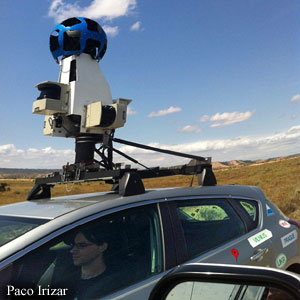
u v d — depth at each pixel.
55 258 2.11
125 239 2.47
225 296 1.91
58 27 5.39
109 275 2.26
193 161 4.16
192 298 1.89
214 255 2.84
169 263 2.54
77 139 5.02
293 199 14.84
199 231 2.95
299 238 3.89
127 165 3.15
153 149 4.76
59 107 4.85
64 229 2.19
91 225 2.33
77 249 2.21
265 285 1.27
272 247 3.39
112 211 2.48
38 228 2.16
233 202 3.50
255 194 3.88
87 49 5.30
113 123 4.73
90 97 5.09
